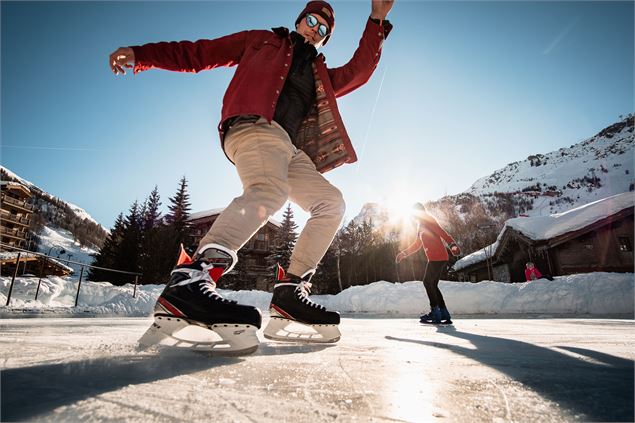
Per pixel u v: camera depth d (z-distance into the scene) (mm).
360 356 992
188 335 1100
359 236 30156
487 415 453
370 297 8273
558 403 507
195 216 34125
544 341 1465
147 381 606
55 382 578
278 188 1273
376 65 1811
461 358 960
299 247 1529
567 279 7523
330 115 1677
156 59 1495
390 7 1766
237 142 1311
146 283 23609
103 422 396
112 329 1910
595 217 13812
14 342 1134
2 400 471
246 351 951
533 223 15289
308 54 1592
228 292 9930
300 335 1515
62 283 11031
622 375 723
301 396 534
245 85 1347
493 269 19984
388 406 488
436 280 3770
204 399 502
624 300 6672
